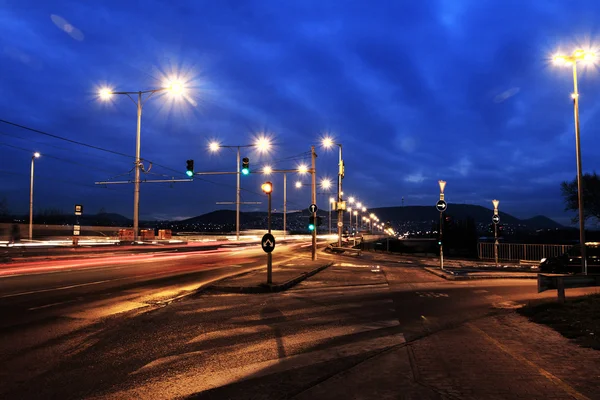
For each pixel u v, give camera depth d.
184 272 20.45
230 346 7.50
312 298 13.28
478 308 11.52
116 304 11.62
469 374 5.58
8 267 21.55
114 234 63.12
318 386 5.26
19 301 11.72
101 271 20.23
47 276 17.75
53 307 10.94
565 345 7.08
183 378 5.80
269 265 15.58
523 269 23.88
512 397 4.75
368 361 6.30
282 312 10.82
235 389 5.34
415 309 11.38
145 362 6.54
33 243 41.59
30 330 8.47
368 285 17.03
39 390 5.34
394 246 70.62
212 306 11.64
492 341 7.41
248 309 11.22
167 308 11.24
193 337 8.14
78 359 6.65
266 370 6.11
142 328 8.88
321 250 52.59
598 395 4.79
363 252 48.22
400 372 5.73
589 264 22.25
